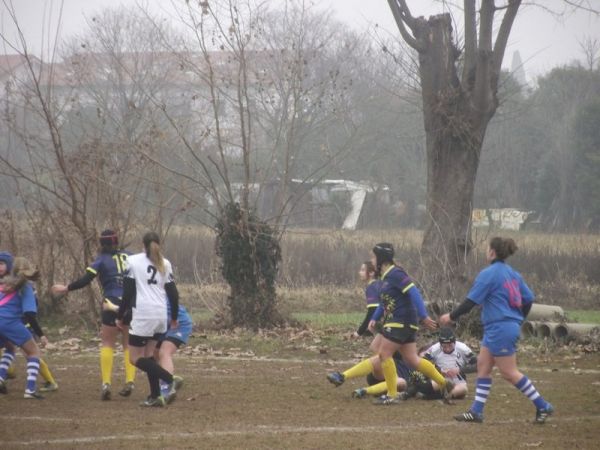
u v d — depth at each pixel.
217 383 45.44
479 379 34.31
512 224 185.62
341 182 152.62
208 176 69.69
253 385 44.91
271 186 93.50
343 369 52.00
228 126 117.06
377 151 152.38
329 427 33.03
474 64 76.31
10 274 39.44
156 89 111.00
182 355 57.19
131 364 39.72
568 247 107.94
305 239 99.12
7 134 87.00
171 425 33.19
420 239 113.50
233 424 33.53
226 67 99.06
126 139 71.25
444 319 34.00
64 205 71.56
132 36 126.88
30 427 32.62
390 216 165.25
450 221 73.12
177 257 92.69
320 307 85.38
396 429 32.69
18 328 39.16
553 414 36.78
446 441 30.33
